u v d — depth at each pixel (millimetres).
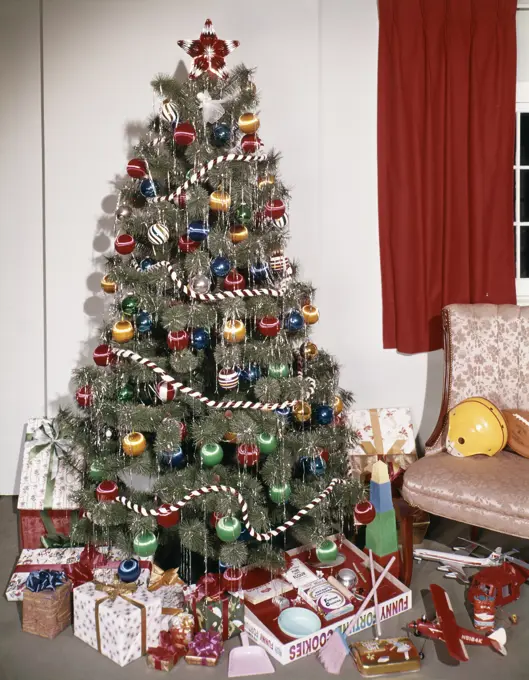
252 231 2328
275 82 2904
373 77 2945
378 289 3055
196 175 2162
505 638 2027
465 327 2656
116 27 2854
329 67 2934
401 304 2988
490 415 2455
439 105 2906
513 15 2877
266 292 2191
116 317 2395
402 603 2230
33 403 3082
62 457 2555
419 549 2588
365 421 2900
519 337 2641
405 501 2475
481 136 2922
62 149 2898
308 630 2082
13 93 2900
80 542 2391
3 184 2951
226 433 2195
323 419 2324
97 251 2949
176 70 2883
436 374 3113
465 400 2555
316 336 3066
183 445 2377
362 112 2963
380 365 3100
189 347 2264
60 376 3023
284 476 2162
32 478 2525
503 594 2232
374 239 3029
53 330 2994
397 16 2855
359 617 2127
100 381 2230
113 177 2916
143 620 2016
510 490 2168
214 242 2127
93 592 2107
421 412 3135
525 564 2432
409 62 2865
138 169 2217
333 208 3000
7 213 2967
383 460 2840
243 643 2055
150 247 2428
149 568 2287
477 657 2021
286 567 2336
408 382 3115
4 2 2852
